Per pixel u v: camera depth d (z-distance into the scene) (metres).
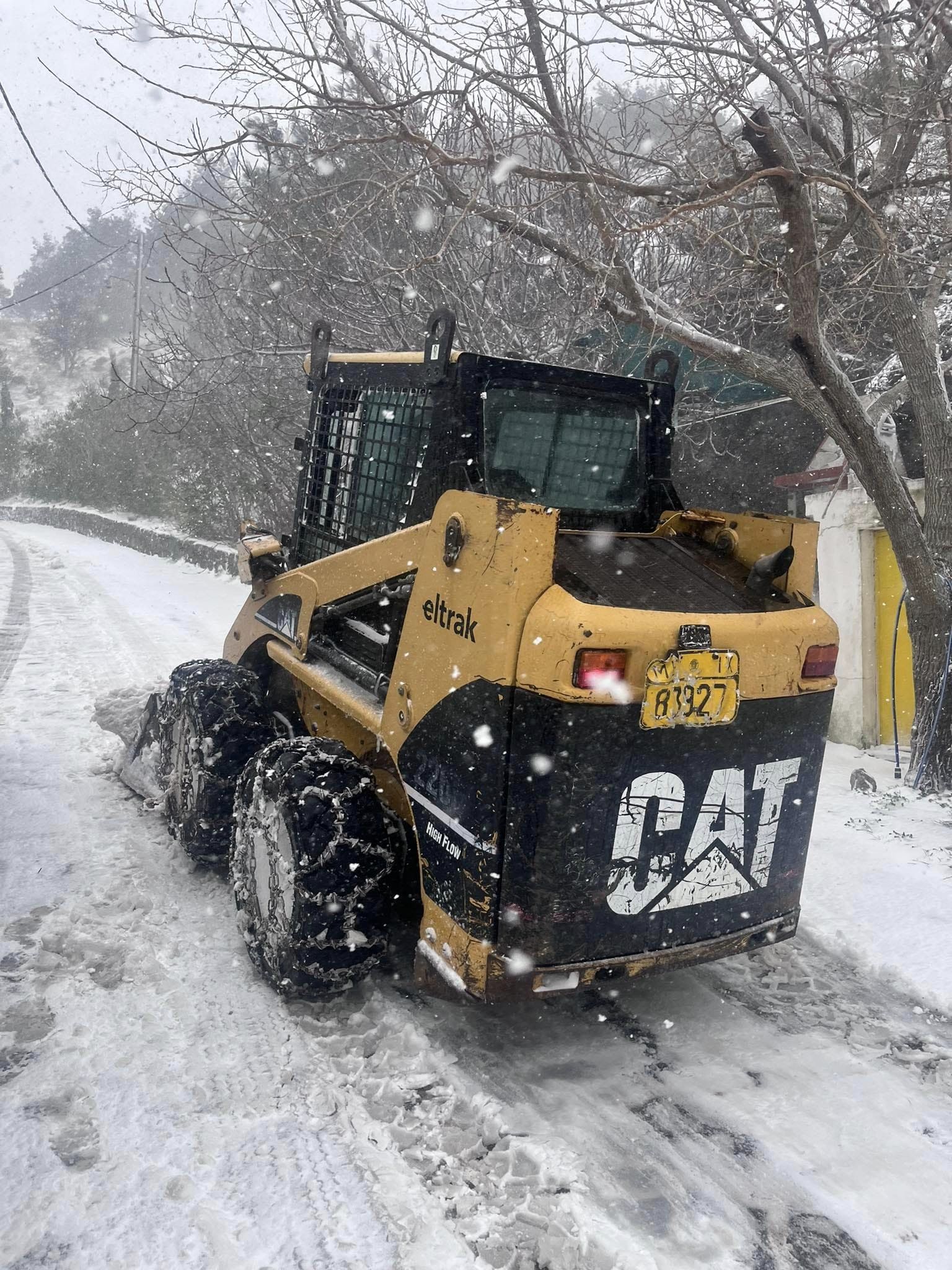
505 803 2.94
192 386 13.57
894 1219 2.67
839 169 5.30
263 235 9.12
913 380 6.29
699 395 9.23
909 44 5.09
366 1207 2.59
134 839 5.18
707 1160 2.88
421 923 3.33
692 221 5.23
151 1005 3.54
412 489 3.78
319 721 4.61
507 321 8.49
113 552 28.16
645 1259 2.44
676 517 3.82
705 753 3.09
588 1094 3.18
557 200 7.84
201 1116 2.92
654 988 3.93
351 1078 3.16
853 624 7.81
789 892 3.47
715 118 5.38
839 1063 3.43
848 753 7.64
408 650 3.35
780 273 5.12
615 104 7.30
